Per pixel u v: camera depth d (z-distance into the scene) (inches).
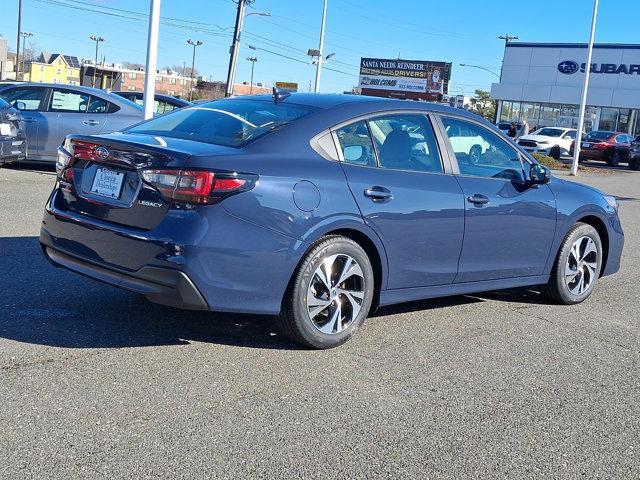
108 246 167.0
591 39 992.9
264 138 173.8
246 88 3339.1
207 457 124.6
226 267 160.2
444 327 213.9
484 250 212.5
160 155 161.8
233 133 179.0
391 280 191.8
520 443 139.8
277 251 165.6
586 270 253.0
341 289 181.9
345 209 176.2
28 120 471.5
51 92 485.7
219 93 3179.1
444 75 2667.3
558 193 237.1
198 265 157.0
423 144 201.8
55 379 151.7
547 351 197.9
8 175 463.8
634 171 1224.8
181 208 158.9
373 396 156.7
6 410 136.2
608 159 1293.1
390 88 2755.9
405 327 210.7
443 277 203.8
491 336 208.1
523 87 1829.5
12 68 3875.5
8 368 155.2
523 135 1320.1
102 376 155.3
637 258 356.5
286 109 189.2
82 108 491.8
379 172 187.3
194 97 3159.5
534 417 152.6
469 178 208.8
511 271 224.7
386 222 185.0
